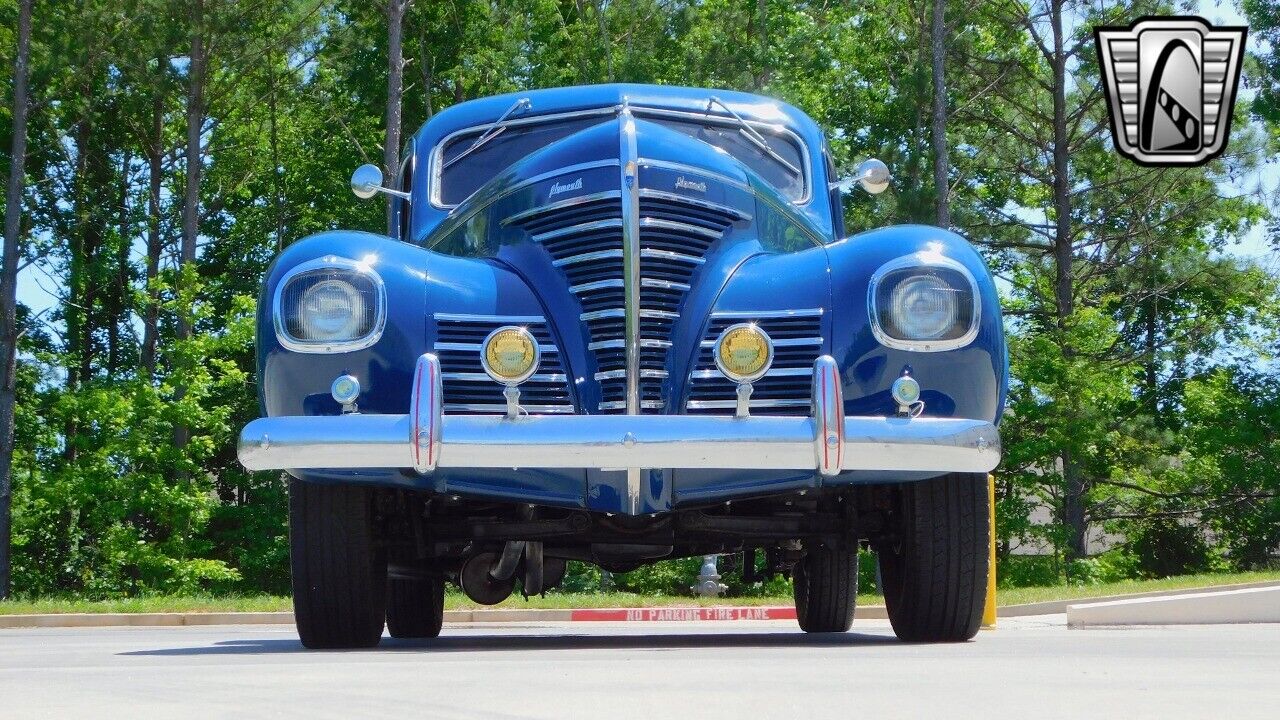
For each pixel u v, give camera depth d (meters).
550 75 31.14
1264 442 29.83
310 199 35.31
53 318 31.73
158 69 27.44
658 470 4.72
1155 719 2.19
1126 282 31.03
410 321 4.75
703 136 6.73
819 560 7.31
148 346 30.50
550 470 4.79
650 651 4.46
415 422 4.33
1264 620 8.80
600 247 5.01
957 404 4.67
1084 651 4.37
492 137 6.84
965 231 29.28
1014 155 30.05
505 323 4.91
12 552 28.70
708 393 4.89
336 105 33.88
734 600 15.05
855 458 4.41
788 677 3.04
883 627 9.80
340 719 2.20
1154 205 31.17
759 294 4.97
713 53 29.31
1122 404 35.44
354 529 5.00
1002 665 3.50
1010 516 25.56
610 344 4.88
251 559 29.34
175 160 32.53
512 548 5.65
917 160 27.41
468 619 12.56
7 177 30.23
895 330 4.67
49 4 27.09
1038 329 33.62
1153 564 32.69
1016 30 30.94
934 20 27.20
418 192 6.77
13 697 2.67
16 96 25.55
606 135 5.29
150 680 3.12
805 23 31.89
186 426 24.95
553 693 2.66
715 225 5.23
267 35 29.25
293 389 4.68
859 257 4.89
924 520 5.05
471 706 2.41
